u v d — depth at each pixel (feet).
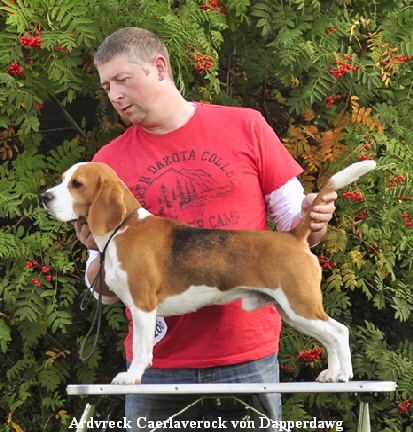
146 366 14.32
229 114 16.65
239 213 16.25
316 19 25.18
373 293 28.94
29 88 22.91
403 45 24.44
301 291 13.96
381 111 24.94
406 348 28.04
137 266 14.39
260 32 25.67
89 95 28.99
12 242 23.73
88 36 22.22
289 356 25.96
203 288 14.40
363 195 24.68
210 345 16.11
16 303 23.97
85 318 29.35
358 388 13.03
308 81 25.14
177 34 22.66
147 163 16.42
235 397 15.49
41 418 29.27
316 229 14.60
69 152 25.85
